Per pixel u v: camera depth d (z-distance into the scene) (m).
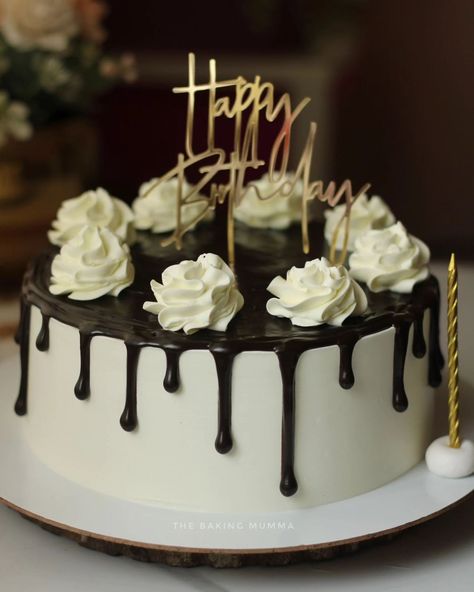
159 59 1.94
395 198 2.10
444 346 0.99
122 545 0.77
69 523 0.76
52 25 1.17
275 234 0.93
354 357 0.77
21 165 1.16
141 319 0.78
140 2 1.94
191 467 0.77
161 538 0.75
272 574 0.78
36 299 0.82
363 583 0.77
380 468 0.80
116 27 1.96
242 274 0.85
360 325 0.78
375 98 2.04
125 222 0.90
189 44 1.96
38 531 0.81
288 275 0.80
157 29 1.96
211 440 0.76
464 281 1.13
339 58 1.96
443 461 0.81
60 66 1.18
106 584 0.77
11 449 0.83
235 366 0.75
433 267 1.16
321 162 1.94
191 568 0.78
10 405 0.88
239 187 0.87
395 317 0.79
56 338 0.79
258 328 0.77
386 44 2.02
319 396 0.77
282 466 0.77
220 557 0.76
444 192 2.09
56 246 0.89
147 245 0.90
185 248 0.90
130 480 0.78
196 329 0.76
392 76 2.04
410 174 2.09
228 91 1.86
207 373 0.76
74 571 0.78
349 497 0.79
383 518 0.77
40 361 0.81
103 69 1.22
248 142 0.87
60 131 1.19
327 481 0.78
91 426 0.79
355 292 0.79
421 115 2.05
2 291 1.12
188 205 0.93
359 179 2.09
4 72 1.17
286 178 0.95
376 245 0.83
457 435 0.81
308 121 1.91
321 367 0.76
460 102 2.04
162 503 0.78
